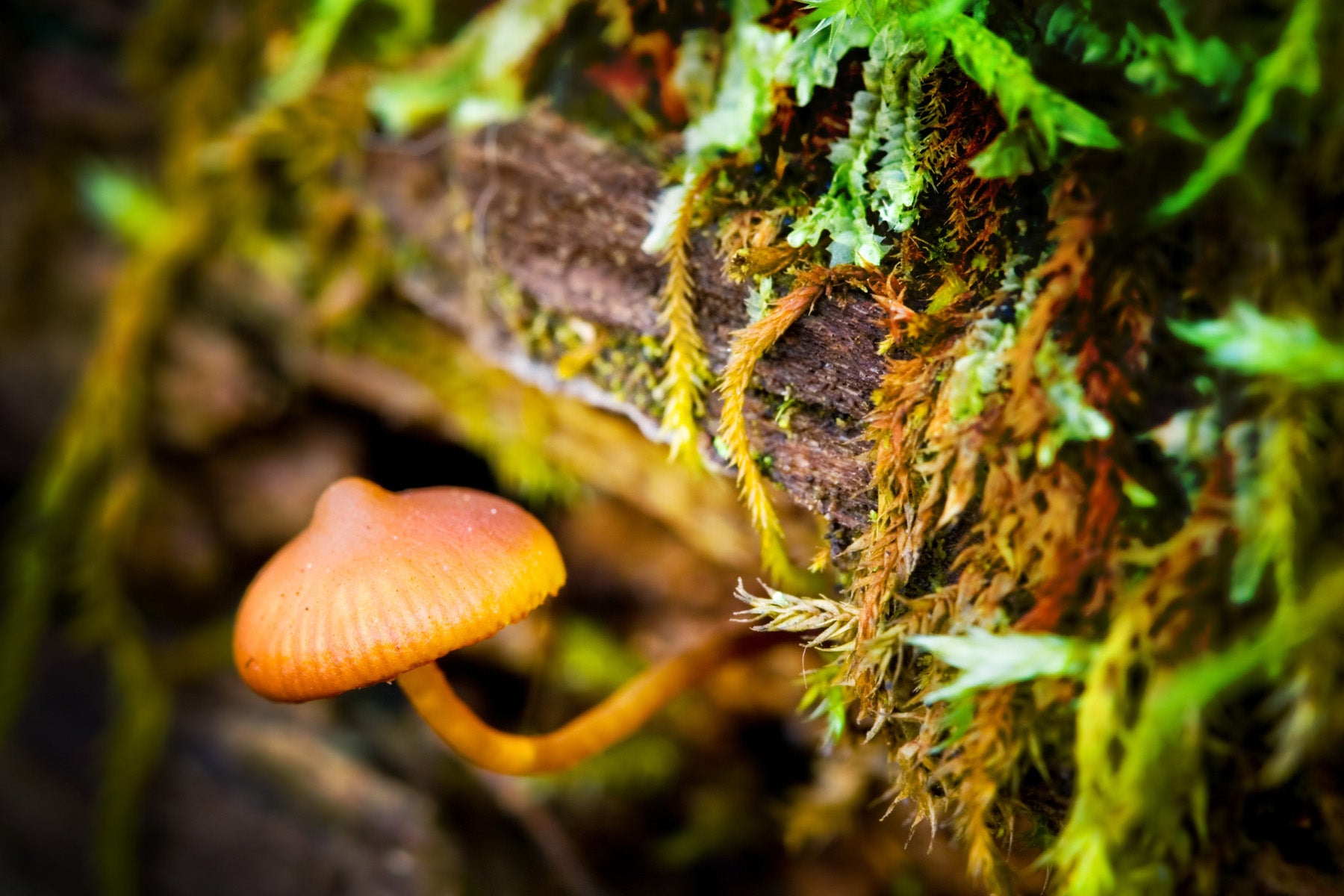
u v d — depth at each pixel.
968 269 0.09
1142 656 0.08
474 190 0.11
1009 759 0.08
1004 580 0.08
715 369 0.10
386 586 0.09
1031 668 0.08
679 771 0.13
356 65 0.13
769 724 0.13
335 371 0.13
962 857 0.11
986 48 0.08
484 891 0.13
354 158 0.12
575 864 0.13
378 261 0.13
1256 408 0.08
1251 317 0.08
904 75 0.09
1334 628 0.08
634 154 0.10
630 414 0.11
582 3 0.11
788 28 0.09
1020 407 0.08
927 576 0.09
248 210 0.13
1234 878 0.08
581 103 0.11
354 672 0.09
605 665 0.13
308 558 0.09
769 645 0.11
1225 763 0.08
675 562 0.13
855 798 0.11
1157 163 0.08
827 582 0.10
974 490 0.09
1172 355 0.08
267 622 0.09
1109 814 0.08
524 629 0.13
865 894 0.12
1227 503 0.08
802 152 0.09
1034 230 0.09
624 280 0.10
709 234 0.10
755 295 0.09
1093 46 0.08
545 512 0.13
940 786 0.09
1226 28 0.08
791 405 0.10
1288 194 0.08
